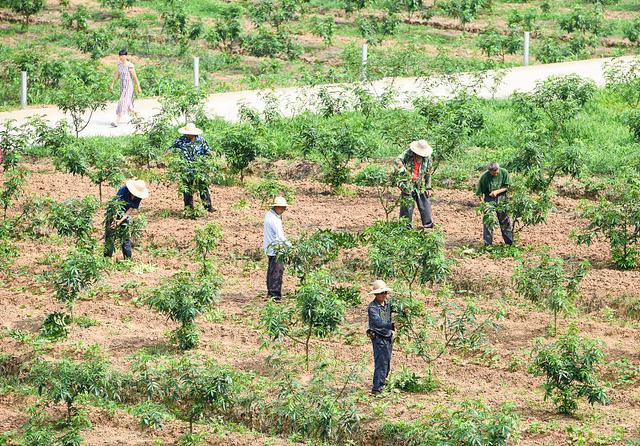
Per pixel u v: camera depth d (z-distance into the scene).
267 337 39.62
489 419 32.12
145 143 56.38
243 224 50.22
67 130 62.31
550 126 58.38
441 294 39.78
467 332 39.66
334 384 36.56
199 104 60.38
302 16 93.81
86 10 92.56
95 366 35.09
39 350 38.75
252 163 57.88
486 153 56.69
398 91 68.25
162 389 36.16
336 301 36.81
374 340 35.41
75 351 38.91
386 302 35.81
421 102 56.59
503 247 46.06
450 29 90.56
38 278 43.94
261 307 42.06
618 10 95.62
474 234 48.34
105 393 36.41
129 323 41.22
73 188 55.16
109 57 83.12
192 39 84.62
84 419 34.56
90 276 40.34
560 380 34.09
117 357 38.56
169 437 34.53
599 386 35.09
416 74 73.94
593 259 45.75
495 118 61.06
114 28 89.25
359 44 86.38
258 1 96.38
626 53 82.81
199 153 51.38
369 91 62.56
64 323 39.53
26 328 40.91
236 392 35.12
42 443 32.97
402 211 46.69
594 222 44.81
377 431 33.66
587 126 59.28
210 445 33.88
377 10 96.56
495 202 45.81
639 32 84.62
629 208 45.09
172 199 53.78
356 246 46.25
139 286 43.78
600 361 37.50
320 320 36.66
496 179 46.19
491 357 38.12
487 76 66.88
